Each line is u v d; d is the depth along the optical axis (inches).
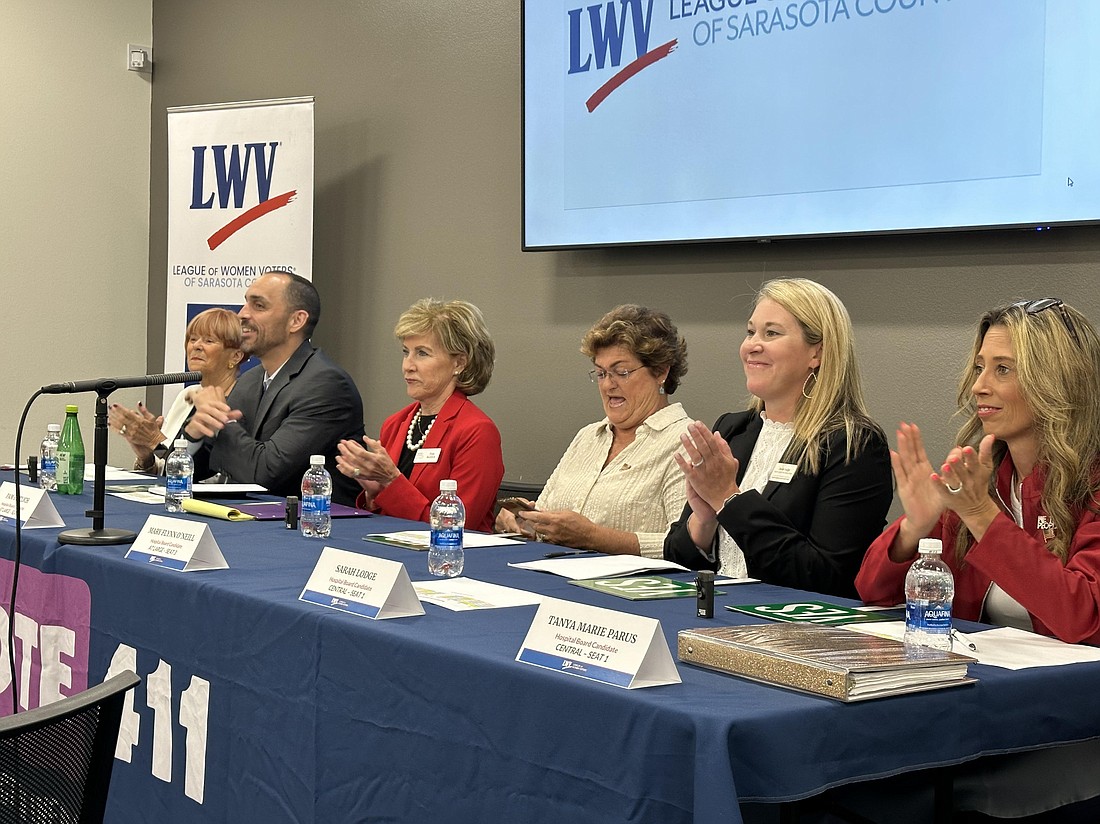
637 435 118.4
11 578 105.0
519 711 58.2
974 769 70.1
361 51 203.2
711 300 152.9
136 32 245.3
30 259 234.5
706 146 149.3
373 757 66.9
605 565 90.6
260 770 75.6
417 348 136.9
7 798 46.2
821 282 141.6
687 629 66.9
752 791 50.3
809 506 90.0
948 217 127.7
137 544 93.4
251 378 157.9
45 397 237.5
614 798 53.2
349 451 125.1
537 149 168.2
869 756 53.8
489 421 135.7
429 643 63.8
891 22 130.9
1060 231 121.3
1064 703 60.6
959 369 129.2
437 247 191.0
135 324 247.9
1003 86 122.6
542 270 174.7
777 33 141.1
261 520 115.9
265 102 203.8
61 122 237.0
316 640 71.2
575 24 162.9
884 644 59.6
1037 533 75.1
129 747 89.1
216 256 209.9
